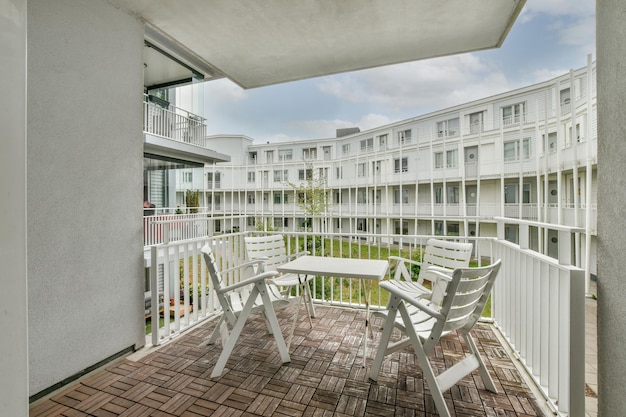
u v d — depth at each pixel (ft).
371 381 6.97
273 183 64.49
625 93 4.00
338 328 9.94
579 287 5.18
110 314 7.86
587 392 7.21
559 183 25.09
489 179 39.22
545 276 6.48
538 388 6.62
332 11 8.73
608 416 4.43
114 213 8.01
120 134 8.20
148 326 15.16
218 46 10.65
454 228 42.65
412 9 8.67
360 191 55.36
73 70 7.05
